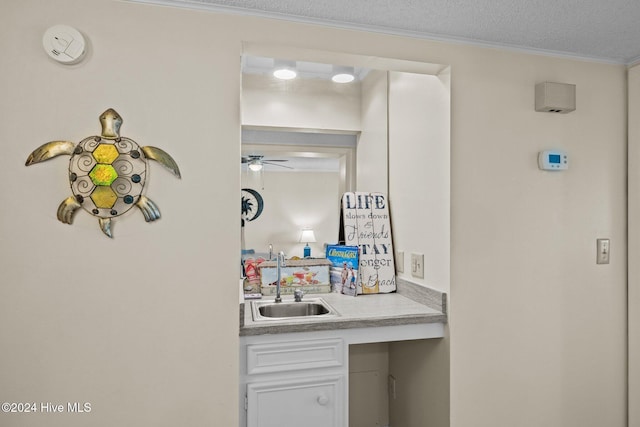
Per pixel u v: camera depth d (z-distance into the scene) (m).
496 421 1.89
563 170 2.01
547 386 1.97
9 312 1.42
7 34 1.41
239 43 1.61
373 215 2.44
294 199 2.65
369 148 2.67
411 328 1.86
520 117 1.95
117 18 1.50
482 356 1.88
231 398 1.61
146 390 1.53
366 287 2.35
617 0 1.52
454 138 1.85
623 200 2.12
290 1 1.54
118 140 1.50
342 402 1.79
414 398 2.19
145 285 1.53
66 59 1.43
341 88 2.75
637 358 2.05
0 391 1.41
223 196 1.60
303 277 2.40
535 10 1.60
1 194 1.41
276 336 1.72
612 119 2.11
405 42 1.80
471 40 1.86
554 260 2.00
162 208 1.54
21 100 1.42
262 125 2.59
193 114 1.57
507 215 1.92
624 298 2.12
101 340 1.49
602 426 2.06
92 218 1.48
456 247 1.85
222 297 1.60
